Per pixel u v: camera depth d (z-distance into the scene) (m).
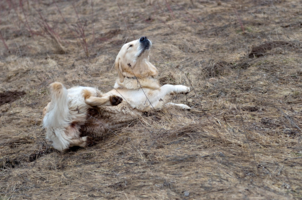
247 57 6.04
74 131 4.16
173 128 3.99
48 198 3.07
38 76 7.07
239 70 5.57
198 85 5.39
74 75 6.80
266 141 3.34
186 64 6.22
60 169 3.74
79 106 4.12
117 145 3.99
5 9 13.37
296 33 6.45
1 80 7.24
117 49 7.86
